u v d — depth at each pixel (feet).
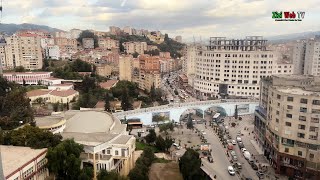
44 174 319.27
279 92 431.84
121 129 437.17
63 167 318.04
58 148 318.04
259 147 544.21
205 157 494.18
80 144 344.49
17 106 447.83
